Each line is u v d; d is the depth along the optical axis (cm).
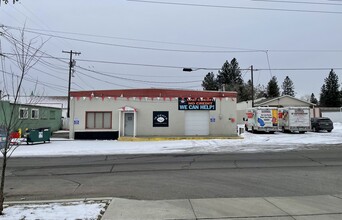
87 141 2795
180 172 1177
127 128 3062
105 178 1082
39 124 3756
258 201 723
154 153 1884
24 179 1092
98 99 3052
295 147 2094
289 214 618
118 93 3064
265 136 3108
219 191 845
